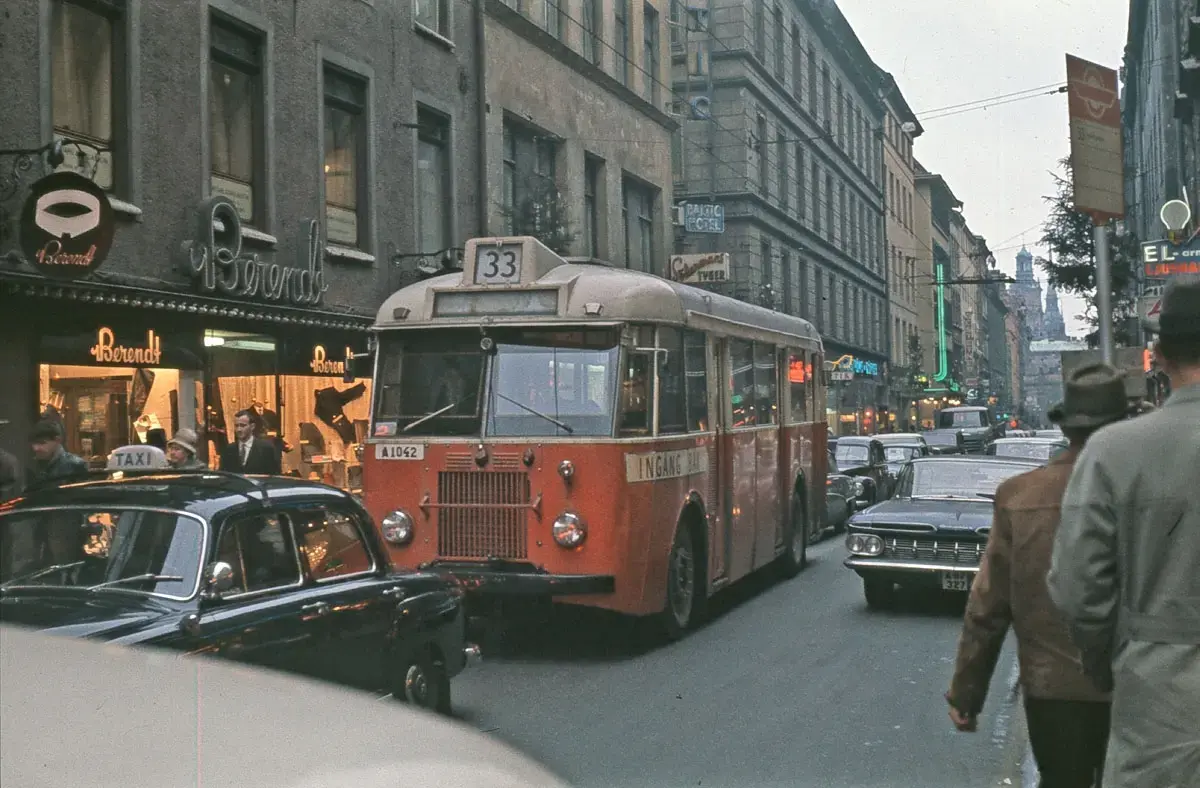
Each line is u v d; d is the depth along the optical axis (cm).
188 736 245
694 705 888
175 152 1600
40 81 1387
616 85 3025
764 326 1518
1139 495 300
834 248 5719
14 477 997
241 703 272
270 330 1798
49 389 1416
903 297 7912
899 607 1390
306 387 1875
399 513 1093
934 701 905
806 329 1784
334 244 1980
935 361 9219
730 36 4397
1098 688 330
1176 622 294
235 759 239
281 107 1831
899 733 807
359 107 2050
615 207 3047
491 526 1072
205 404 1653
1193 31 3003
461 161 2350
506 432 1077
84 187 1268
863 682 973
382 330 1127
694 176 4419
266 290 1723
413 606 724
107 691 258
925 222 9056
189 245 1588
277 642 595
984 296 13612
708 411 1273
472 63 2398
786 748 764
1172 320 312
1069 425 439
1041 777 450
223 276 1644
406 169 2158
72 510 599
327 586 665
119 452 1014
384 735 277
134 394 1534
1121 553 304
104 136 1509
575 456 1055
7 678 254
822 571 1727
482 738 305
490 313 1103
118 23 1529
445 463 1085
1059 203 4150
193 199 1631
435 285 1126
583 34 2931
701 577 1249
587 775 695
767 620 1298
